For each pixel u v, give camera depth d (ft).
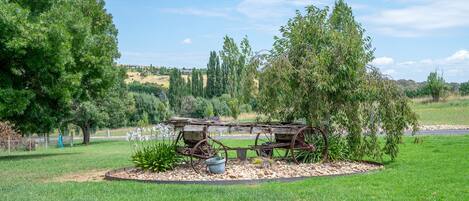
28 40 69.10
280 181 37.68
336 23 52.39
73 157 71.26
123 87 160.86
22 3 78.89
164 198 30.42
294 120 50.49
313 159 46.47
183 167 44.52
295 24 50.29
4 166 59.16
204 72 396.78
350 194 30.66
